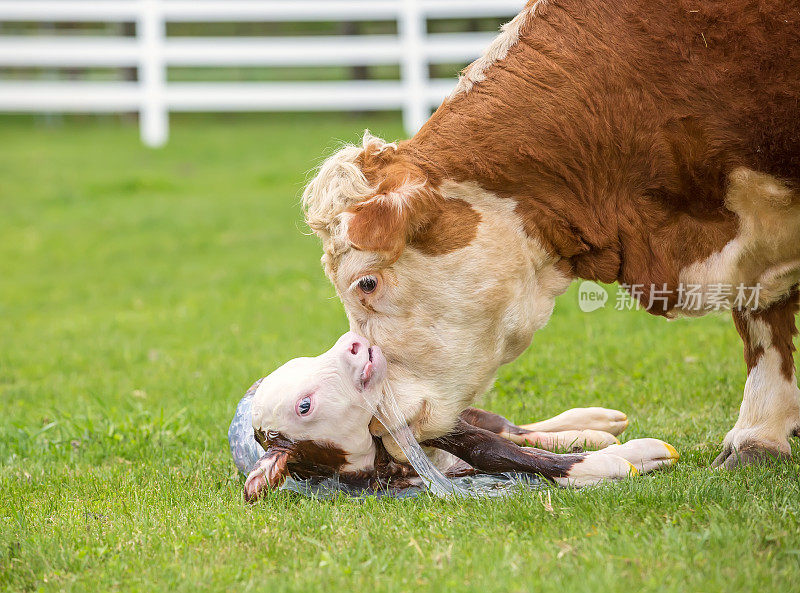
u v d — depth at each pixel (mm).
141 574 6652
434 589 5992
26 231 25188
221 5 31953
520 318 7469
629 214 7531
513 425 9039
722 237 7566
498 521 7098
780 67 7117
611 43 7398
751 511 6781
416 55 30922
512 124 7355
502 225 7375
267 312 17578
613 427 9234
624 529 6613
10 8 31719
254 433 8102
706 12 7234
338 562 6570
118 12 32031
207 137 34844
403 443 7574
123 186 29078
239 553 6871
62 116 40281
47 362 15352
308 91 31672
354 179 7074
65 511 8203
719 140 7305
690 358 12359
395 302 7277
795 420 8406
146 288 20234
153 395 12953
